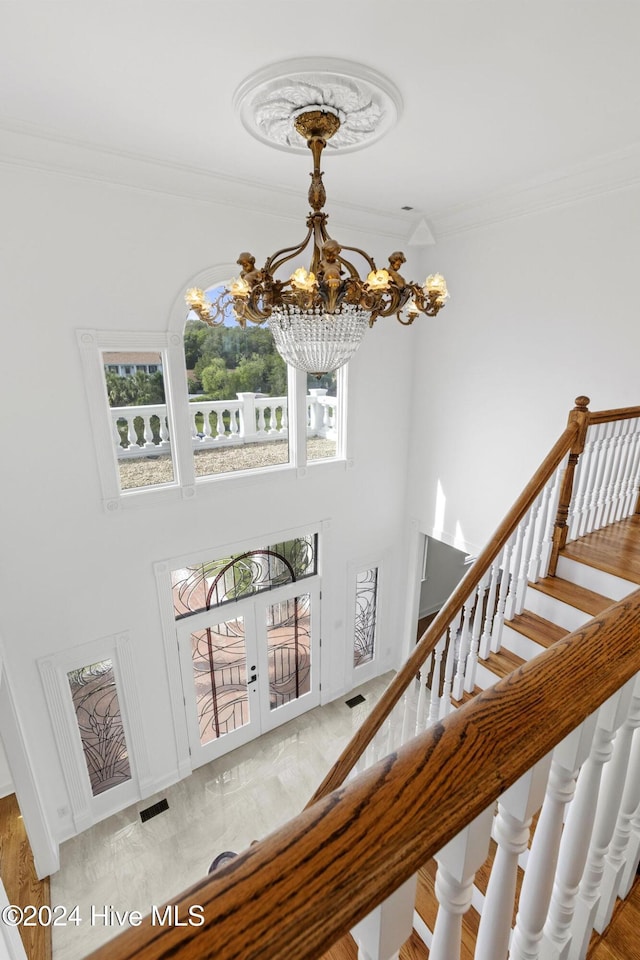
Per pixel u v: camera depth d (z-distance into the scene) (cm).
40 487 344
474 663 274
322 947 39
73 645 379
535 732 57
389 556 582
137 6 181
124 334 355
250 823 419
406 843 45
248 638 486
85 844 400
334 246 181
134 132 282
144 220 347
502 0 178
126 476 391
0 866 376
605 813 89
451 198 396
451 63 216
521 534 278
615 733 80
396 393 527
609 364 359
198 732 467
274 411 462
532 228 391
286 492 475
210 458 434
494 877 68
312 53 209
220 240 383
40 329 324
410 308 231
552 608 288
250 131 277
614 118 267
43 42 201
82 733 402
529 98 246
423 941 125
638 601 82
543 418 411
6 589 343
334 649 561
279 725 530
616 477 334
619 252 341
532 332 406
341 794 48
